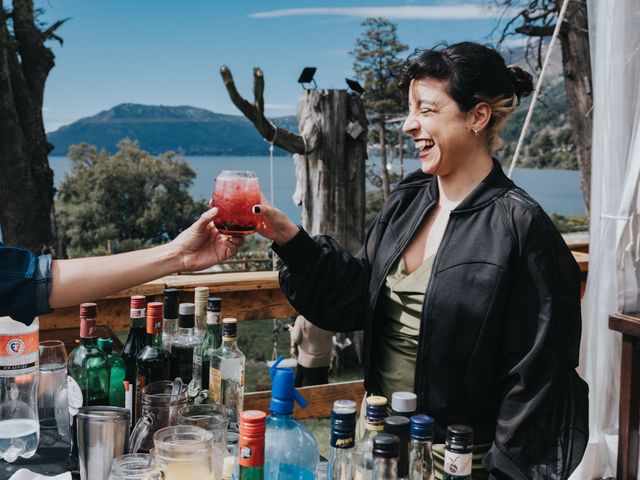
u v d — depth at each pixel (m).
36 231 11.80
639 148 2.59
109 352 1.76
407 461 1.14
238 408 1.69
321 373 4.26
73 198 40.59
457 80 1.48
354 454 1.19
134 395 1.67
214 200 1.49
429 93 1.52
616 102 2.68
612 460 2.73
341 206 5.91
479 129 1.52
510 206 1.48
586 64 7.77
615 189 2.71
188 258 1.53
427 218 1.64
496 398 1.50
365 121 5.98
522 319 1.43
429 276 1.55
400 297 1.61
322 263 1.66
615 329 2.54
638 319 2.49
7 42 11.73
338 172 5.87
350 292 1.69
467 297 1.46
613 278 2.71
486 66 1.48
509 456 1.40
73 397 1.61
